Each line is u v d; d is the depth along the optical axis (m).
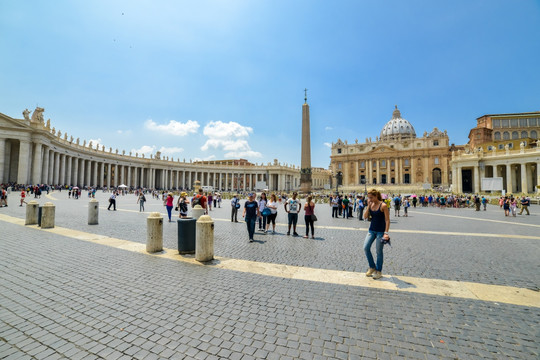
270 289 4.95
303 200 36.53
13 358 2.96
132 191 60.62
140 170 85.69
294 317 3.91
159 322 3.75
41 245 8.03
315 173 125.56
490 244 9.13
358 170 106.50
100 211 18.97
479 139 69.81
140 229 11.09
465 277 5.71
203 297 4.57
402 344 3.27
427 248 8.45
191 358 3.00
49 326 3.63
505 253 7.81
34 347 3.17
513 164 53.88
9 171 49.94
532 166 57.50
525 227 13.80
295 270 6.07
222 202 38.47
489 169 60.53
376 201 5.71
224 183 104.62
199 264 6.42
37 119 50.28
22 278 5.36
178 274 5.69
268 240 9.60
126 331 3.53
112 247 7.91
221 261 6.71
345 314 4.02
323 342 3.31
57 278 5.39
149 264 6.35
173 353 3.09
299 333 3.50
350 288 5.04
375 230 5.64
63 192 44.34
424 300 4.54
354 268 6.29
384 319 3.88
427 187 54.81
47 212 10.91
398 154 99.06
